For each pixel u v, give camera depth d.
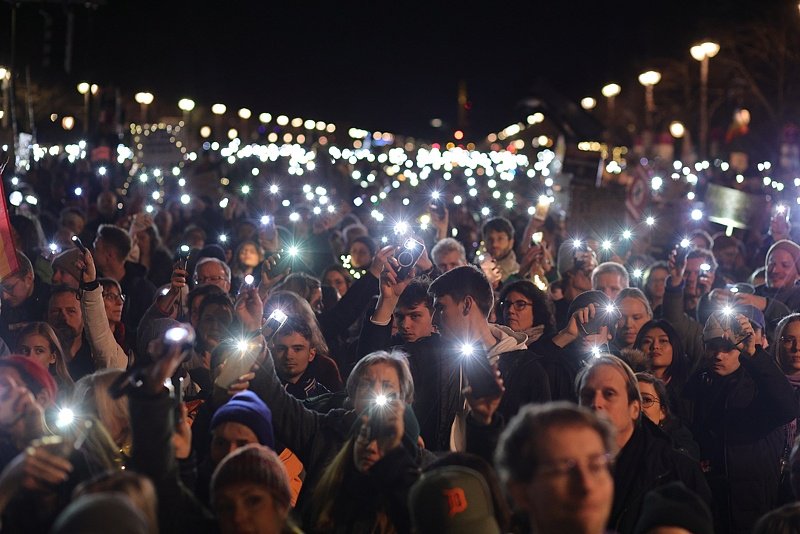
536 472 3.72
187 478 5.07
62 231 13.11
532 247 11.21
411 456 5.47
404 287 7.90
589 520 3.68
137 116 30.11
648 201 16.30
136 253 12.65
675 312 9.46
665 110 54.16
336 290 10.95
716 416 7.77
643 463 5.81
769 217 15.29
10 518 4.65
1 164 8.54
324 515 5.50
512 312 8.22
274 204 17.17
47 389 5.58
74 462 4.95
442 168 28.22
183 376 7.47
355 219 16.20
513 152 36.47
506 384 6.82
